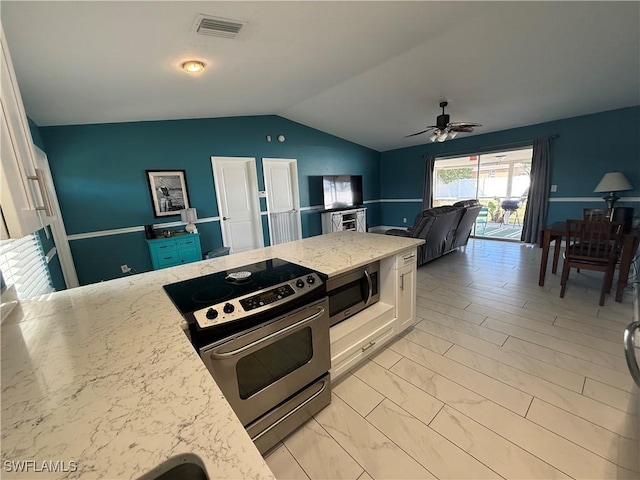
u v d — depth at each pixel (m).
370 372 1.96
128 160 4.01
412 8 2.13
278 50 2.46
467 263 4.38
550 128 5.02
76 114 3.18
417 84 3.83
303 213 6.14
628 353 0.98
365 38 2.51
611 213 3.63
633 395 1.64
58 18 1.47
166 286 1.46
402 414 1.61
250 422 1.29
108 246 3.96
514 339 2.27
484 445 1.40
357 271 1.92
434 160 6.74
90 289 1.49
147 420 0.61
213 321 1.11
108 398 0.68
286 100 4.36
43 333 1.03
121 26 1.68
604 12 2.36
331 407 1.67
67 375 0.77
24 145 0.92
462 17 2.38
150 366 0.80
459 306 2.90
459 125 3.98
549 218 5.20
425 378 1.88
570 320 2.51
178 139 4.41
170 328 1.02
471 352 2.13
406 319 2.31
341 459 1.37
